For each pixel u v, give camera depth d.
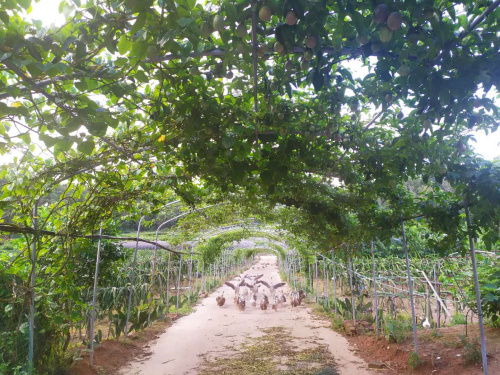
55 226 5.56
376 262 11.77
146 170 5.29
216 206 9.76
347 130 3.95
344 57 2.45
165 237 13.16
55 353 5.53
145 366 6.80
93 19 2.06
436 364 5.50
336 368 6.27
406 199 5.53
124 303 10.00
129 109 3.25
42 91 2.17
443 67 2.22
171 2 1.79
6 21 1.84
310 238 8.82
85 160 4.34
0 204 4.35
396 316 8.89
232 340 8.73
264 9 1.86
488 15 2.04
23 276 5.12
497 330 6.36
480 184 3.85
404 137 3.60
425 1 1.82
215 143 3.57
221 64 2.74
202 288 18.83
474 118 2.73
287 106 3.44
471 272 6.63
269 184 3.97
